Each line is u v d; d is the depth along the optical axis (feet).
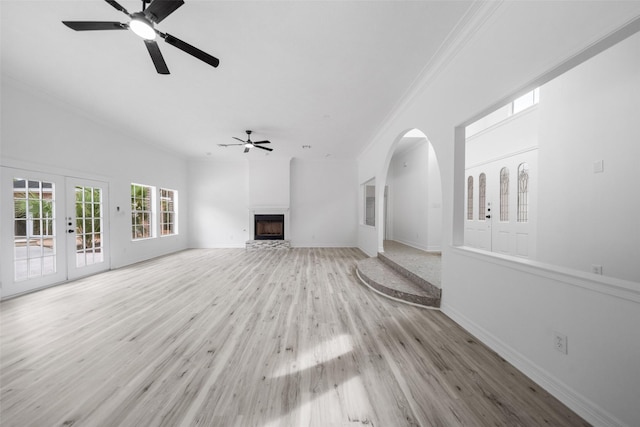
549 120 9.75
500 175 15.10
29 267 11.70
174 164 23.34
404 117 12.62
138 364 6.16
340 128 16.26
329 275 14.79
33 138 11.64
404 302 10.36
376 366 6.08
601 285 4.25
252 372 5.85
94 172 14.93
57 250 12.87
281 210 25.48
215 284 12.94
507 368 5.99
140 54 8.74
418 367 6.04
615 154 7.73
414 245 21.25
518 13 5.70
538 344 5.44
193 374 5.77
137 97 11.99
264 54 8.61
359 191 25.61
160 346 6.99
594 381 4.38
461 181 8.44
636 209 7.29
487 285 7.02
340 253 22.47
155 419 4.49
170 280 13.66
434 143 9.61
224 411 4.68
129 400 4.96
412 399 4.99
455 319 8.54
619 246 7.66
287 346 7.00
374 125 15.65
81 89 11.29
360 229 24.75
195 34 7.63
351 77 10.03
